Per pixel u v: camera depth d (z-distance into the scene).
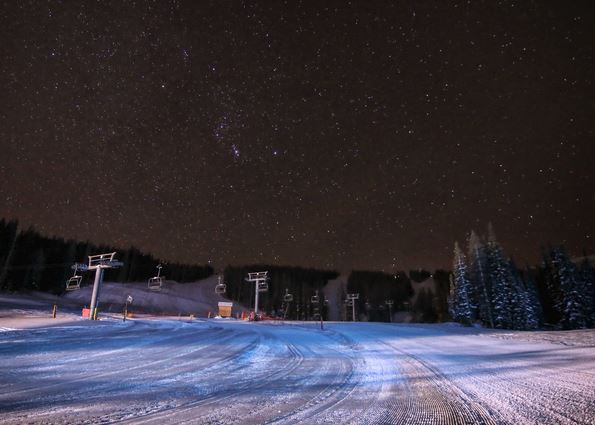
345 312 119.81
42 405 6.27
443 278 130.38
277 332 30.41
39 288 85.56
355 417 5.89
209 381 8.88
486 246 60.81
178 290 127.69
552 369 10.81
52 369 9.82
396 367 11.73
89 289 96.38
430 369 11.32
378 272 178.75
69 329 23.69
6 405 6.21
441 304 101.25
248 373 10.24
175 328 31.31
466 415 6.02
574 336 22.56
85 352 13.57
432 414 6.07
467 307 54.22
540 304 62.28
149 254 140.12
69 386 7.81
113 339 19.03
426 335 29.53
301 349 17.72
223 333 27.09
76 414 5.79
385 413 6.13
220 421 5.61
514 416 5.95
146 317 54.56
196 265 157.12
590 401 6.79
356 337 26.59
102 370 9.95
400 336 28.06
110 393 7.29
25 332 20.05
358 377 9.80
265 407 6.47
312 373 10.40
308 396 7.39
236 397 7.22
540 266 71.19
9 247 83.06
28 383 8.00
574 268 57.25
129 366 10.77
